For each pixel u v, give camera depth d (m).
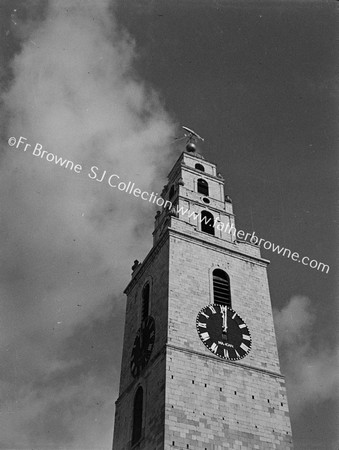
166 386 37.81
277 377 42.22
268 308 46.66
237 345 42.69
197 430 36.69
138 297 49.78
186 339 41.03
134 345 46.34
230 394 39.53
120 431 43.16
